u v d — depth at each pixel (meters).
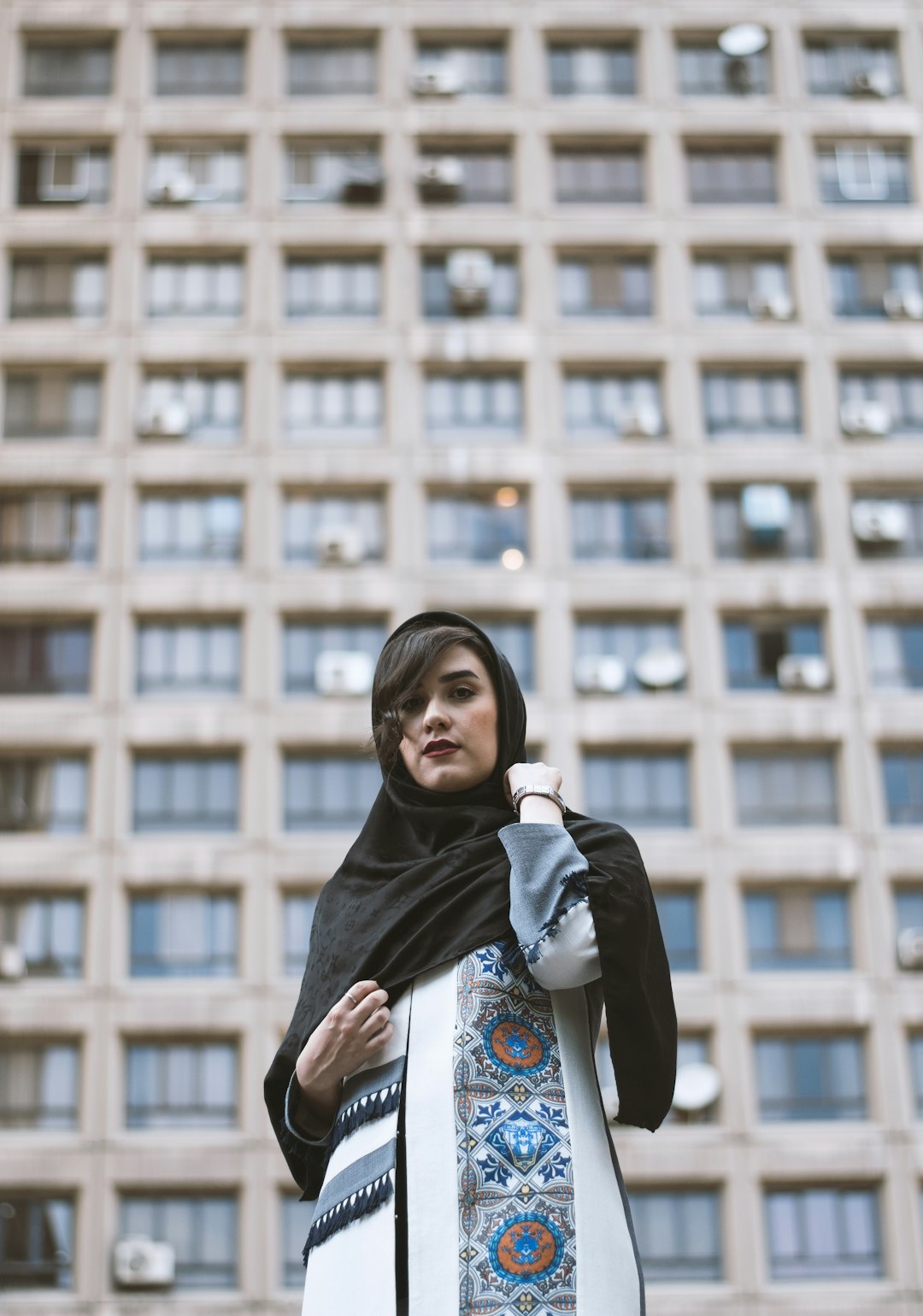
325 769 25.59
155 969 24.58
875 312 28.77
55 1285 22.91
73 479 26.89
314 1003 2.39
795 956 25.06
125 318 27.81
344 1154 2.24
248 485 26.94
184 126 29.02
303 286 28.30
